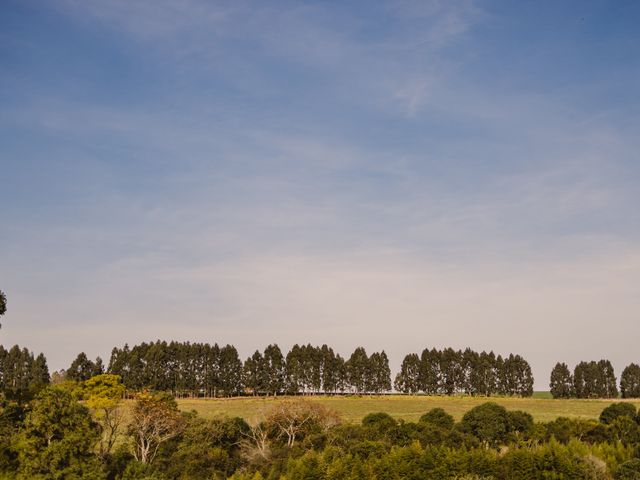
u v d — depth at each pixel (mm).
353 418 130750
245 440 93875
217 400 174000
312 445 90938
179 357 195750
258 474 76688
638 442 92188
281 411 99312
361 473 75500
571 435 101625
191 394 199625
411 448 80875
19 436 64938
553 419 132250
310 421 100312
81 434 66188
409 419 131750
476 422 105062
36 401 68750
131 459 77812
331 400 182375
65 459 64750
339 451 82562
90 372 179000
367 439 91312
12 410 69625
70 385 81438
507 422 106375
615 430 100062
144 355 193500
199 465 81188
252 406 149000
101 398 78438
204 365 198000
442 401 181250
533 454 77062
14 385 179500
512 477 76125
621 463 79562
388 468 76750
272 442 96688
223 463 84000
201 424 91938
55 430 65625
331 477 74625
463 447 85062
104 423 80562
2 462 63781
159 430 84375
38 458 63094
